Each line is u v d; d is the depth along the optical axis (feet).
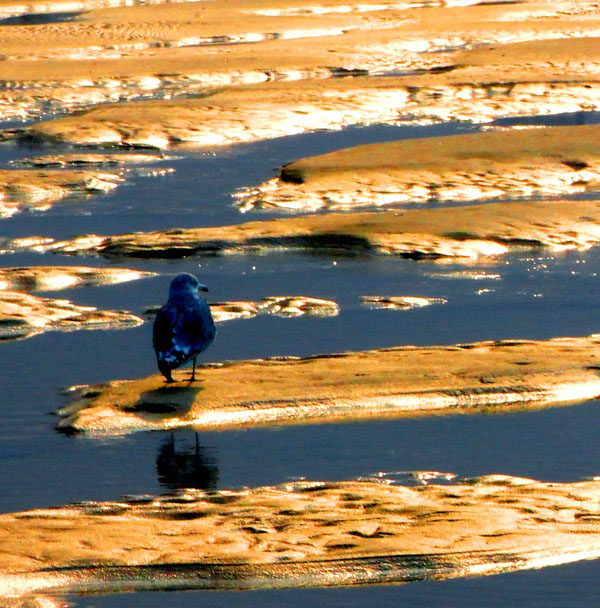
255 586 44.09
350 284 94.27
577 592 43.39
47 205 126.93
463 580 44.37
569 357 71.82
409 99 197.77
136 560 45.68
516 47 259.19
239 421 63.00
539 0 425.28
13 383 69.97
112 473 55.98
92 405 64.64
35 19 369.91
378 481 54.70
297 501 51.62
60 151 158.30
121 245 106.32
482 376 68.49
